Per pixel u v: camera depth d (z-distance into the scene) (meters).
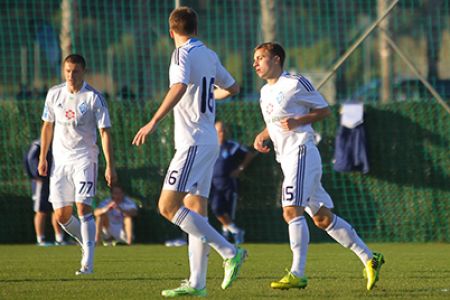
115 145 49.38
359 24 54.62
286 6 55.88
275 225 48.91
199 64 22.70
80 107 30.22
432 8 54.94
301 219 24.14
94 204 49.19
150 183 49.31
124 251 43.19
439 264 34.25
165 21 53.66
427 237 48.12
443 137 47.94
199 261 23.11
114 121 49.38
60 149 30.56
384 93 54.53
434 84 51.19
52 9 54.25
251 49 54.94
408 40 58.41
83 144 30.50
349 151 47.66
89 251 30.23
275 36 56.12
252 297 22.84
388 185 48.31
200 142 22.67
